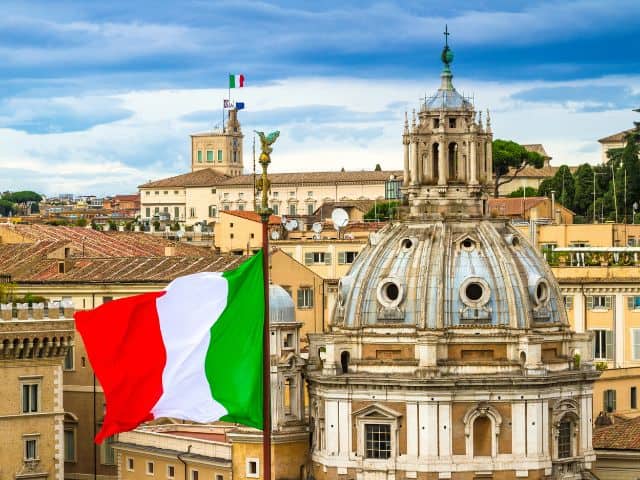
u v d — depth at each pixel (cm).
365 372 17262
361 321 17350
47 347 18512
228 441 18000
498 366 17038
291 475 17612
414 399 16925
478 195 17750
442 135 17688
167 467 18650
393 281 17262
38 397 18550
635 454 18388
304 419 17775
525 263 17462
